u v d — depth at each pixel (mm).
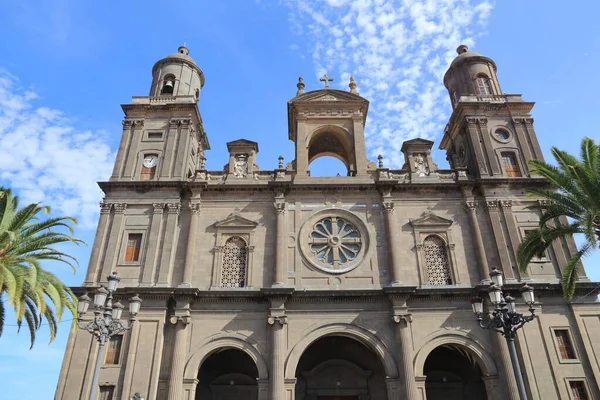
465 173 34000
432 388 31469
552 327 28016
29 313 25141
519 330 27812
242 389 31312
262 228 32031
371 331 28141
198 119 37844
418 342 27844
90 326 19328
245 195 33250
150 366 26547
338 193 33438
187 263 30203
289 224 32250
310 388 31078
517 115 36781
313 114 37188
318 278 30312
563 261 30375
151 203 32094
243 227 31938
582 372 26688
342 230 32312
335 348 32344
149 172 34031
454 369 32031
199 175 34406
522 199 32656
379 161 35156
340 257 31453
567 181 24891
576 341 27609
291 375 26828
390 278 30016
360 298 29016
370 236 31688
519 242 30969
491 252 30984
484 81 40406
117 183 32562
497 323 19031
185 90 39156
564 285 24984
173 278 29984
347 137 36656
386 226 31859
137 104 36344
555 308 28578
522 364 26875
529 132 35938
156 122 36000
